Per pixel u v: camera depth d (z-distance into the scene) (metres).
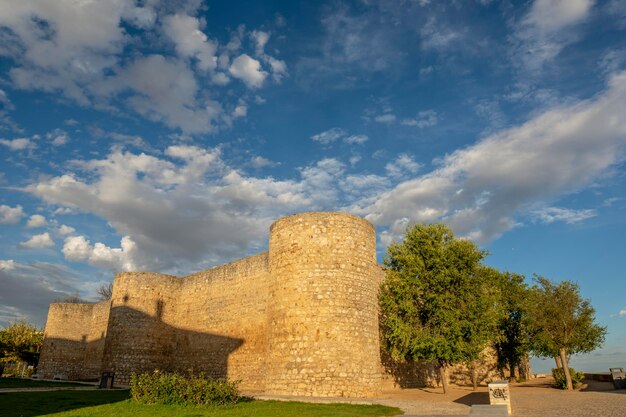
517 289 31.20
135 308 30.62
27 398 16.72
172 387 15.82
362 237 22.69
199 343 29.77
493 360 31.98
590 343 25.06
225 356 27.66
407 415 13.75
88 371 39.56
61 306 42.28
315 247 21.78
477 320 22.78
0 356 49.53
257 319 26.17
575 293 25.97
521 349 30.08
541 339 25.31
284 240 22.59
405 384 27.48
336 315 20.70
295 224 22.48
